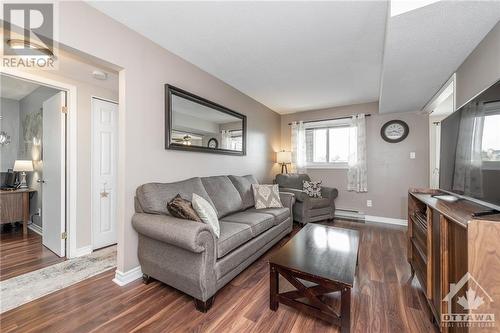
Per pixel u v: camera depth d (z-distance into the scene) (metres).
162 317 1.50
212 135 3.03
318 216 3.86
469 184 1.44
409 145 3.90
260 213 2.72
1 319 1.48
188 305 1.63
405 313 1.55
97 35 1.74
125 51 1.94
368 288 1.87
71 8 1.59
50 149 2.71
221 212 2.53
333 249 1.76
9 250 2.71
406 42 1.73
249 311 1.57
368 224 3.89
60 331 1.37
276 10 1.76
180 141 2.50
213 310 1.58
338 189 4.51
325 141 4.72
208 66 2.77
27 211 3.37
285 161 4.75
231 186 2.94
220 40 2.19
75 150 2.54
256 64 2.71
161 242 1.77
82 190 2.61
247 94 3.82
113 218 2.94
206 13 1.80
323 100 4.13
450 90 2.62
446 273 1.23
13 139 3.99
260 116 4.32
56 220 2.59
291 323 1.45
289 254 1.67
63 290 1.82
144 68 2.11
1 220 3.18
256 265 2.31
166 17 1.84
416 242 1.94
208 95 2.96
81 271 2.16
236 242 1.91
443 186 1.96
